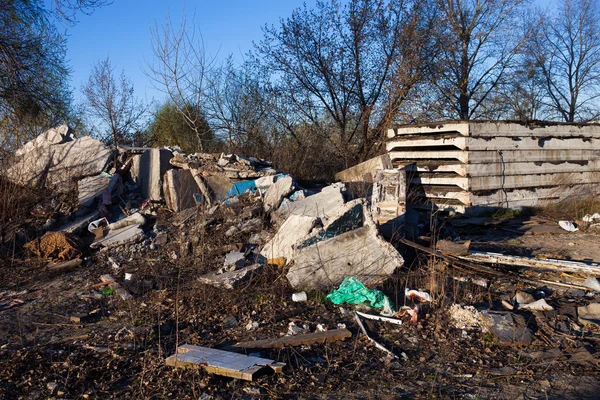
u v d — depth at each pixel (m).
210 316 5.52
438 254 6.81
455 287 6.07
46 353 4.61
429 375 4.30
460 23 20.17
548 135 10.79
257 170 10.04
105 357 4.54
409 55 17.17
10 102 14.70
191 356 4.38
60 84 16.56
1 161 10.78
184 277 6.72
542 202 10.70
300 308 5.69
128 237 8.09
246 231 7.86
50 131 11.46
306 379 4.17
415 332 5.15
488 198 9.79
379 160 10.70
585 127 11.61
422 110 17.30
